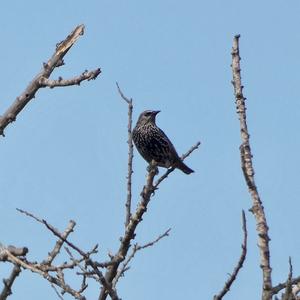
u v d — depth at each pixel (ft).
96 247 37.32
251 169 34.27
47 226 35.14
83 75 41.60
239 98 36.14
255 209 33.22
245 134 35.24
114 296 34.42
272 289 31.81
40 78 42.63
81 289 34.96
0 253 35.32
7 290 36.76
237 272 32.83
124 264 39.22
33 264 35.06
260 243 32.55
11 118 42.73
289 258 31.40
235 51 37.32
